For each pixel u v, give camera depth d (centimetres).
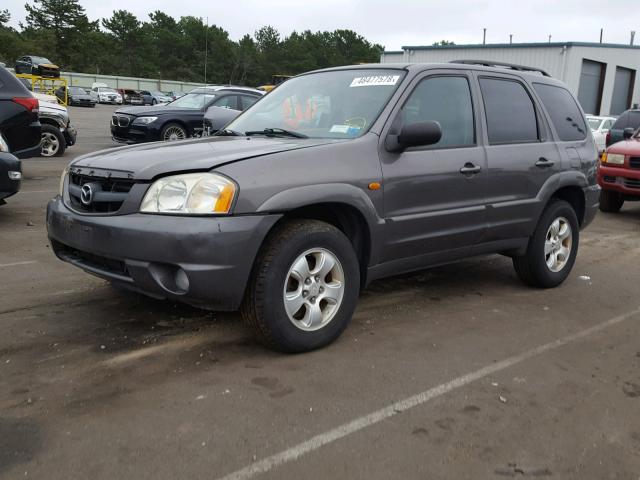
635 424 315
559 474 269
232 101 1484
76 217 368
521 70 557
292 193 354
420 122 395
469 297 520
